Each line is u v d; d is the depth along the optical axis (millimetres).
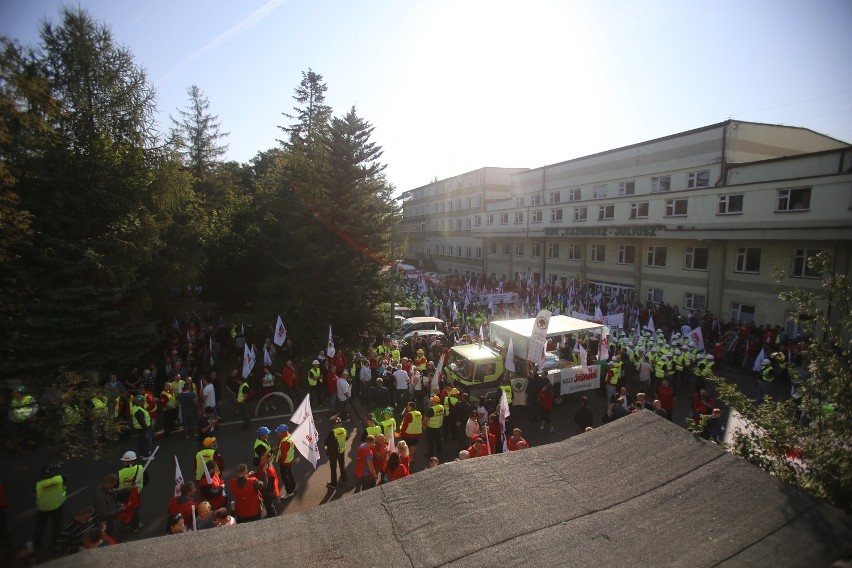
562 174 43906
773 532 4449
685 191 30406
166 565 3842
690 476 5258
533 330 14758
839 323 6848
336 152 22328
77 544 7309
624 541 4344
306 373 19719
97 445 9352
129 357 15281
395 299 24422
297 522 4488
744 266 27016
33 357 13344
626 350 17875
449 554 4145
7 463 11430
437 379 14500
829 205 22438
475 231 59188
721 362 20578
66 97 15586
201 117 42625
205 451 9086
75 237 15047
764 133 29703
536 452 5695
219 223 28969
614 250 37625
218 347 19172
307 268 22469
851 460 5633
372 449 9977
